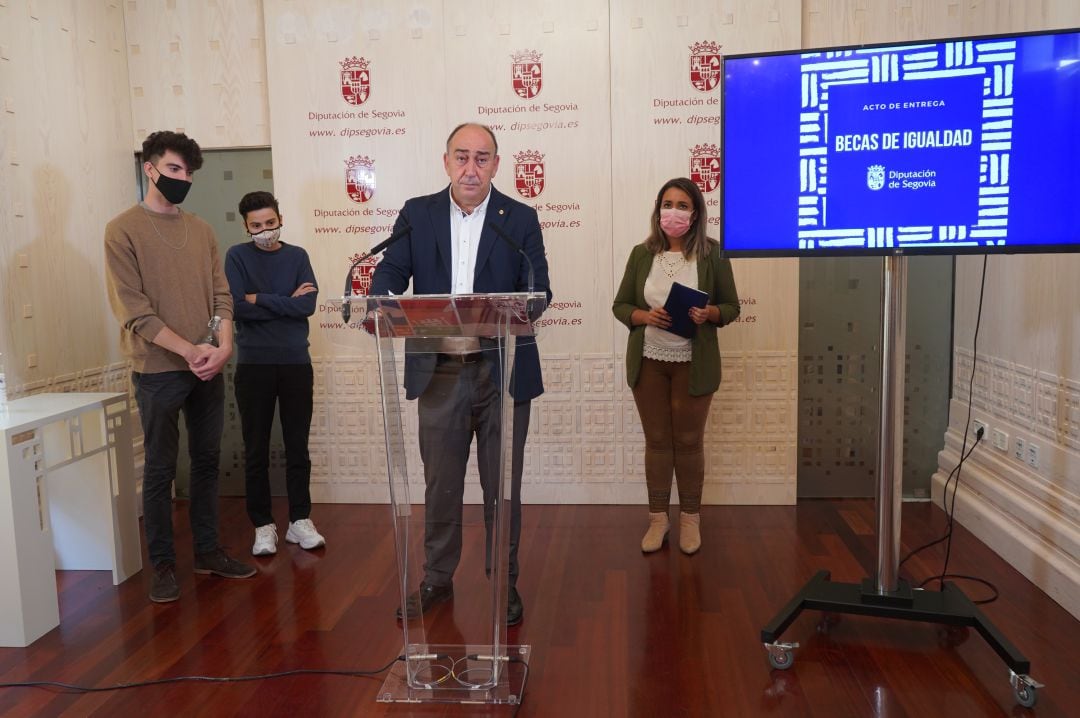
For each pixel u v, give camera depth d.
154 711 2.39
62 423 3.33
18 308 3.50
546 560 3.54
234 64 4.36
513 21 4.13
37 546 2.90
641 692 2.45
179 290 3.25
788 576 3.31
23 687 2.55
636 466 4.31
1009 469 3.48
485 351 2.31
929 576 3.28
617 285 4.21
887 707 2.34
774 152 2.66
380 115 4.24
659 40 4.07
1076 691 2.40
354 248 4.32
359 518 4.20
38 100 3.67
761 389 4.21
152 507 3.22
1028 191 2.49
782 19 4.00
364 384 4.39
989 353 3.75
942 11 3.98
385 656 2.71
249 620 3.00
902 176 2.57
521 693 2.44
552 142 4.16
